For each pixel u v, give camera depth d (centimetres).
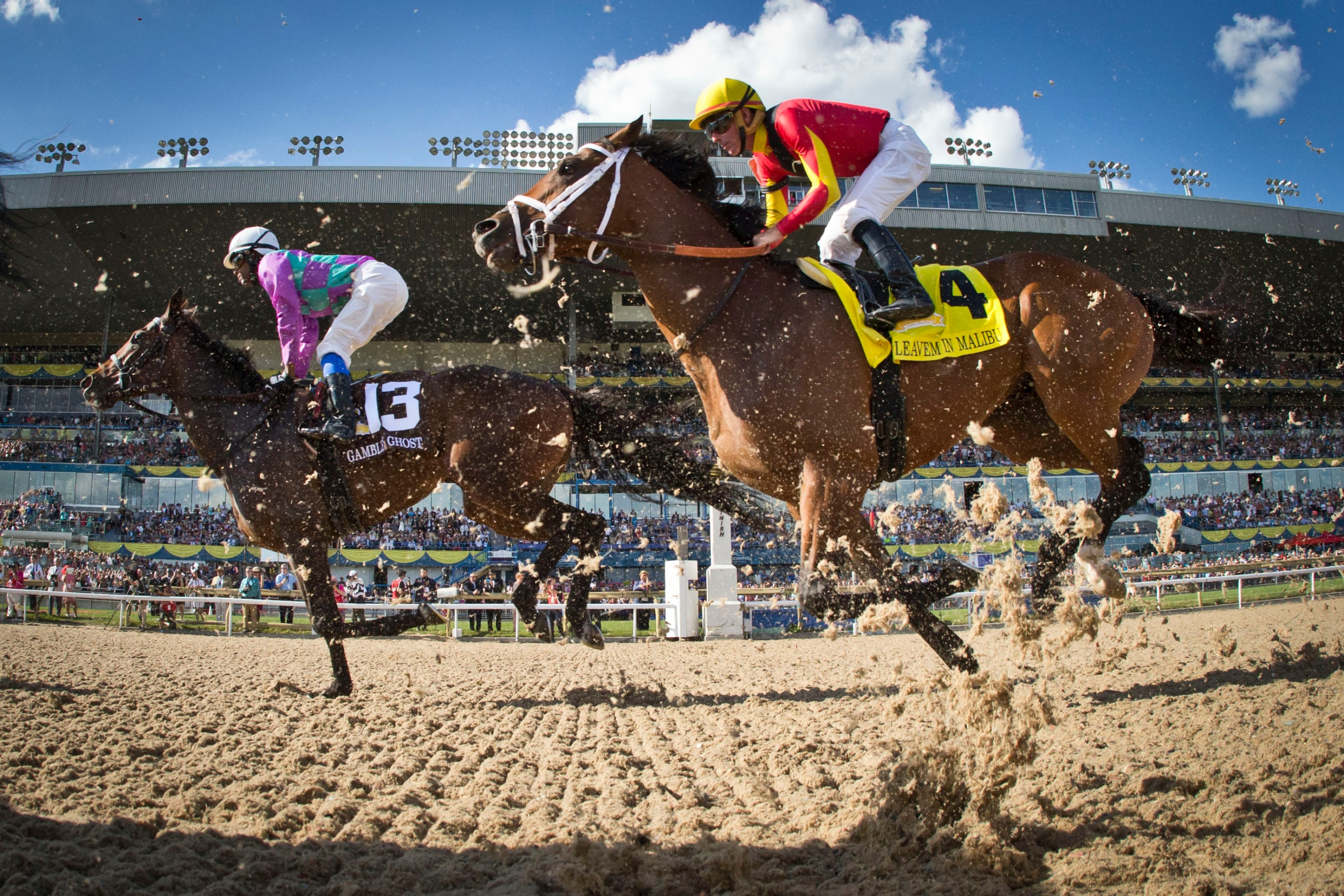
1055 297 309
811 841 193
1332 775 194
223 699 419
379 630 441
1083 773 218
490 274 2541
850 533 271
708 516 2116
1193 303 354
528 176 2305
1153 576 1201
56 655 699
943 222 2511
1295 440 2962
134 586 1445
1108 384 312
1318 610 760
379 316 433
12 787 243
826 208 291
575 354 2734
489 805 233
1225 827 175
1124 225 2608
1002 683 200
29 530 2205
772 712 366
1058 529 252
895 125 314
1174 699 295
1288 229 2658
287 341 426
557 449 441
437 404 429
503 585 1914
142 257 2438
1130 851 170
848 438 271
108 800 228
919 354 288
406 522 2169
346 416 404
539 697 443
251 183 2255
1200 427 3025
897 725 304
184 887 169
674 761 283
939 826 187
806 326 275
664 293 289
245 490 413
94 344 3017
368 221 2344
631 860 176
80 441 2603
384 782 259
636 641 1077
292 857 186
